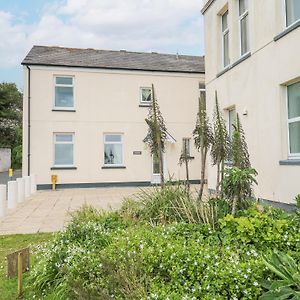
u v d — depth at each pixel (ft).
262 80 28.17
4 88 139.03
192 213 15.94
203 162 19.74
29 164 54.90
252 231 11.91
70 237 14.88
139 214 18.60
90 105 57.77
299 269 9.36
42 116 55.72
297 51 23.59
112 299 9.00
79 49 63.87
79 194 47.42
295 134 24.99
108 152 58.54
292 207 23.17
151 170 59.26
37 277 12.80
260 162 28.55
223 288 9.23
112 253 11.49
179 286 9.56
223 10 36.29
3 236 21.80
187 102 61.36
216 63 37.60
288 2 25.72
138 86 59.77
